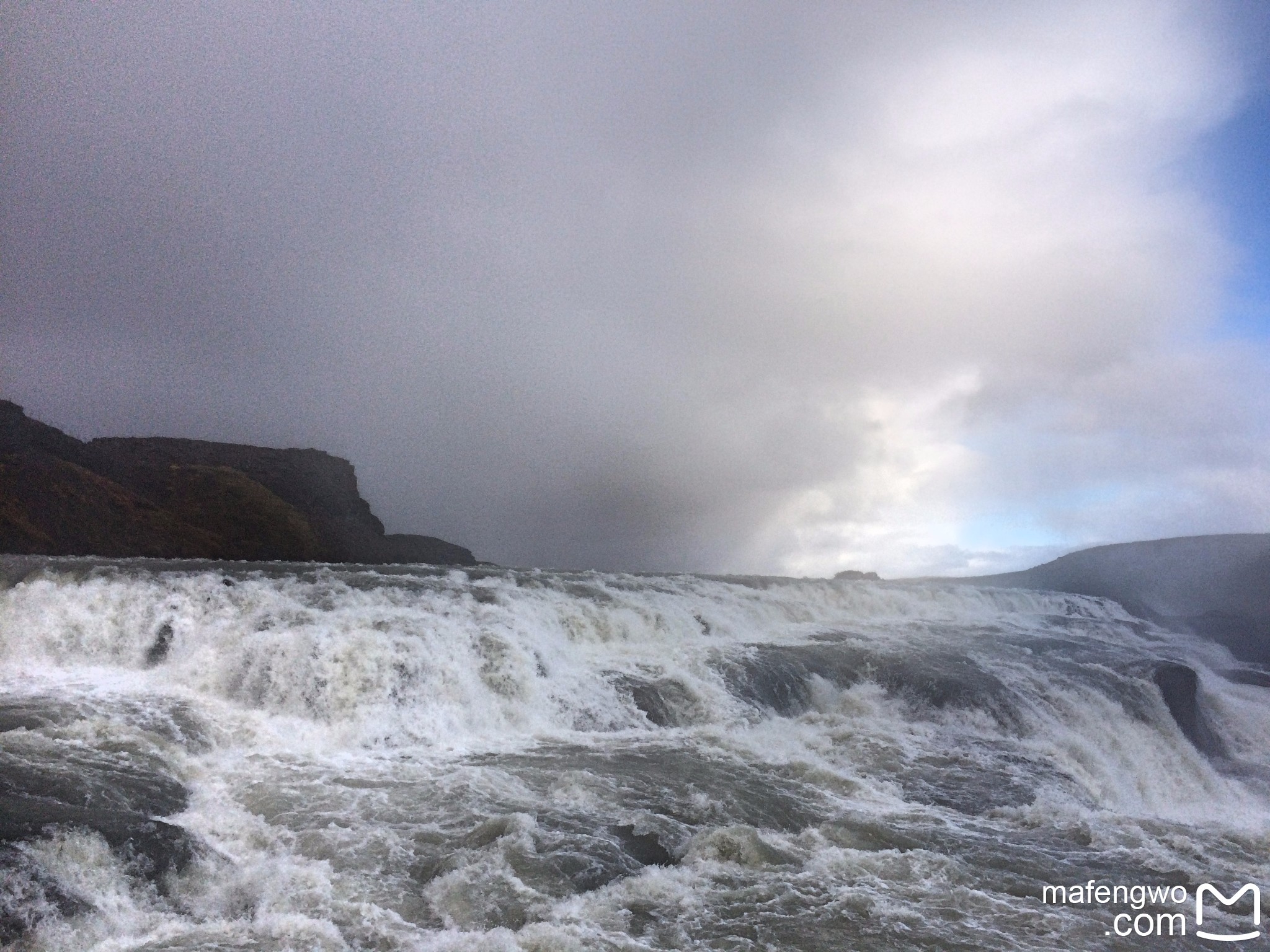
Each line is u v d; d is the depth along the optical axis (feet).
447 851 31.01
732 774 43.73
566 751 45.09
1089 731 64.28
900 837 37.40
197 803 33.91
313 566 90.89
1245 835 42.68
